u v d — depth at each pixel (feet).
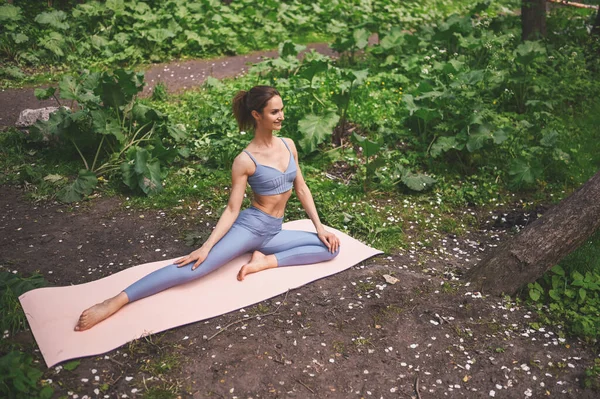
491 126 20.08
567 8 39.70
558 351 11.83
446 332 12.21
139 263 14.56
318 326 12.23
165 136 20.95
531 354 11.70
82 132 19.25
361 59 32.45
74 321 11.87
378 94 25.84
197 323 12.10
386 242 16.01
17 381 9.75
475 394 10.74
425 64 28.17
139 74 19.93
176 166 19.86
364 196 18.54
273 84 25.04
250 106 13.10
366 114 23.50
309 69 21.29
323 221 16.76
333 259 14.71
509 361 11.50
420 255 15.51
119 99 19.19
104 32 32.99
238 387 10.51
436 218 17.72
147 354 11.14
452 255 15.67
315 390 10.60
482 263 13.85
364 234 16.47
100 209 17.31
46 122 19.88
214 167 19.88
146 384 10.41
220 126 21.68
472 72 21.65
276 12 40.06
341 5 41.86
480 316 12.73
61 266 14.33
